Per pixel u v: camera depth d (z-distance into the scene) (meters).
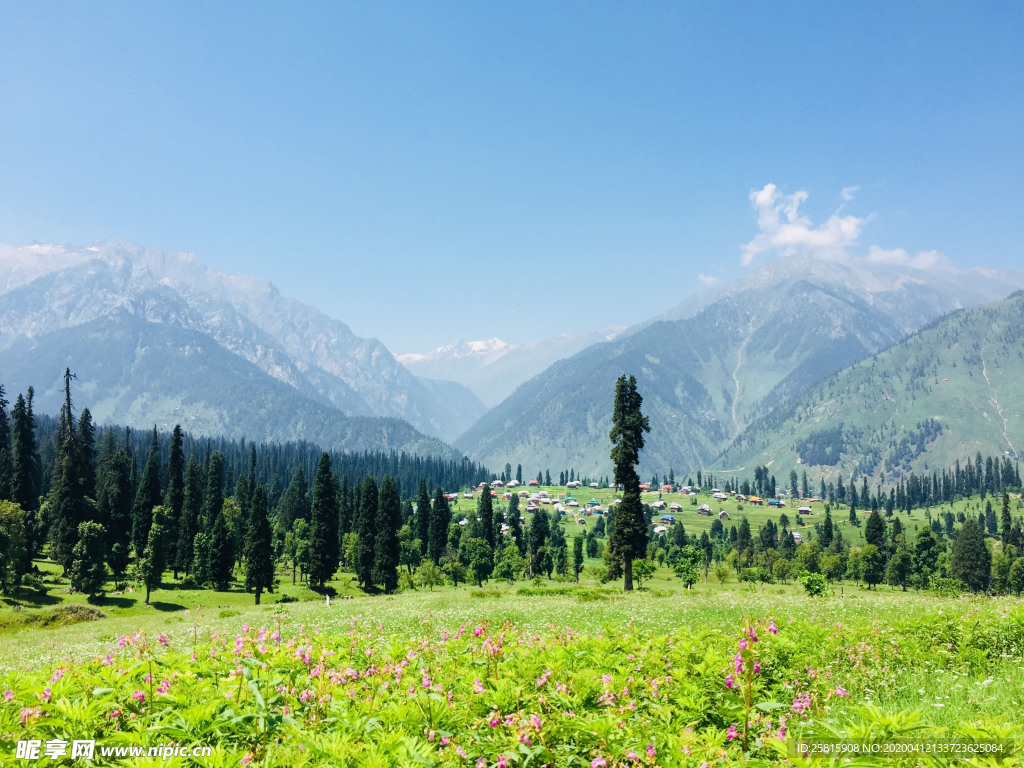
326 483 97.19
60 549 82.88
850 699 9.26
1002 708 8.27
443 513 136.62
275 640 11.67
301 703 7.58
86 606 60.59
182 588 90.31
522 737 6.47
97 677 7.76
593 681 8.34
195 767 5.79
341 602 47.00
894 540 156.25
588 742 6.67
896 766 5.30
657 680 8.56
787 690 8.78
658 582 128.88
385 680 8.75
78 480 88.62
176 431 114.44
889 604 26.81
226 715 6.61
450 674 9.12
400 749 5.89
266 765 5.78
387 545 99.38
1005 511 155.38
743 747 6.72
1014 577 123.50
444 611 28.56
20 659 21.12
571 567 141.25
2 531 71.19
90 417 108.81
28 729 6.39
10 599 69.56
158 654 10.30
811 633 13.51
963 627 13.84
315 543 96.25
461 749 6.40
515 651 10.56
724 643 11.29
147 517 100.19
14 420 98.94
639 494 53.75
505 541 146.00
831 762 4.95
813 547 172.62
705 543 176.75
